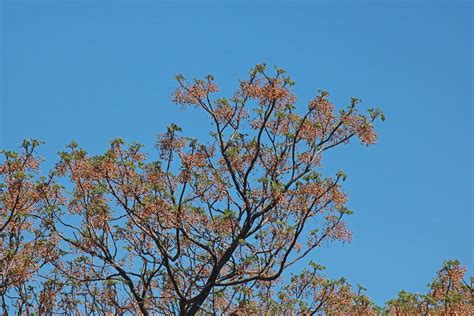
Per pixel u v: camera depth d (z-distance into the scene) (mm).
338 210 29969
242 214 30328
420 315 28828
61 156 30000
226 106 30750
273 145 31141
